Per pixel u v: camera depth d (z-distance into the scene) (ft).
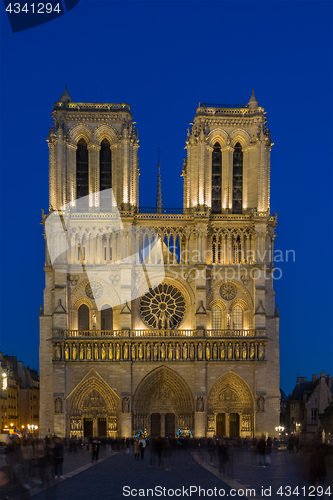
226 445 183.01
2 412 502.38
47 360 379.55
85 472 196.95
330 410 412.57
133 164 399.44
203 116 402.11
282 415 647.56
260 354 376.27
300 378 530.68
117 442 341.41
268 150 402.52
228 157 405.18
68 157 397.80
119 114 403.13
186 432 369.09
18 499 129.49
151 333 379.35
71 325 384.68
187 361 374.43
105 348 374.43
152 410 378.12
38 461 154.40
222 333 380.78
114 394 371.56
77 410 372.79
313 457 125.29
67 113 401.08
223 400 377.71
